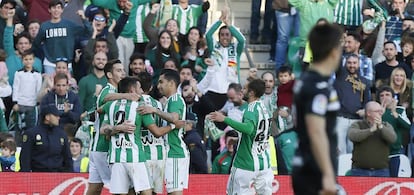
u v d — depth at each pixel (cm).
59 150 3600
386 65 4247
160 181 3397
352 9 4531
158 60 4291
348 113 4022
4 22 4312
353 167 3712
